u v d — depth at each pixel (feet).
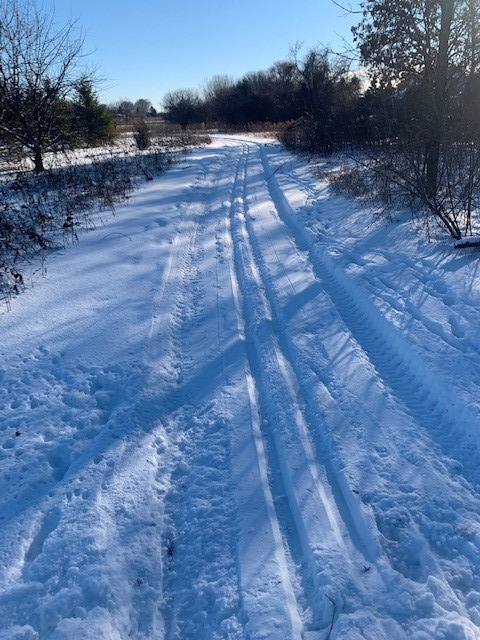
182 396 14.87
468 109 29.81
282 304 20.34
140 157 63.46
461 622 8.09
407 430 12.75
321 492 11.04
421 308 18.02
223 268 24.77
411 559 9.45
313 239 27.96
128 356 16.46
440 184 27.68
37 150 50.31
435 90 31.14
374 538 9.72
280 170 55.62
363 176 42.78
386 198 33.83
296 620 8.41
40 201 36.60
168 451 12.69
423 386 14.47
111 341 17.44
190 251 27.66
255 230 31.48
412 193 28.02
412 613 8.37
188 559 9.73
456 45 31.14
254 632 8.14
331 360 16.05
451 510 10.32
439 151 29.73
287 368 15.88
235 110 173.88
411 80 35.06
